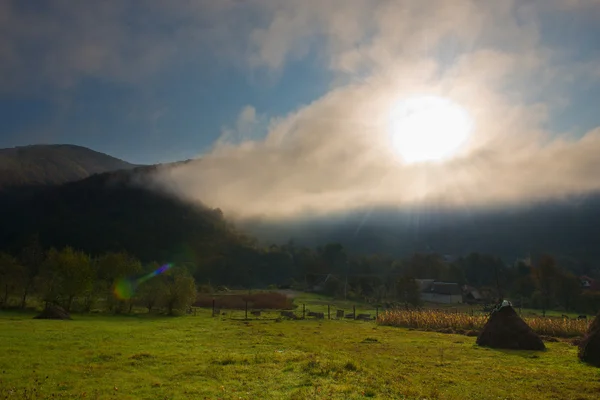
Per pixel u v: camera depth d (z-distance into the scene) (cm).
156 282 7962
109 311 7350
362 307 10488
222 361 2362
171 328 4447
